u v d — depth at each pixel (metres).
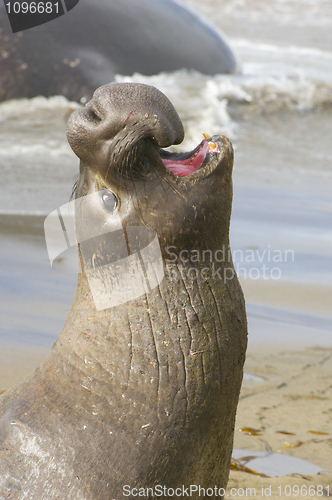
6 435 10.09
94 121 10.13
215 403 10.36
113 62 52.78
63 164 40.22
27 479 9.65
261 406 19.58
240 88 57.38
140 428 9.82
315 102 58.72
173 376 10.05
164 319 10.22
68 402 10.09
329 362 22.48
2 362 20.19
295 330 24.56
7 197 33.72
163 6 59.03
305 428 18.47
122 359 10.13
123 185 10.17
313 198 38.91
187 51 57.78
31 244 29.33
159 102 10.03
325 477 15.91
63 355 10.67
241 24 98.56
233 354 10.62
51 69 50.12
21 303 24.47
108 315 10.44
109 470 9.62
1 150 41.59
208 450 10.48
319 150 49.47
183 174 10.50
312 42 86.62
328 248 31.55
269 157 46.75
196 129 48.03
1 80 49.59
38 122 47.12
